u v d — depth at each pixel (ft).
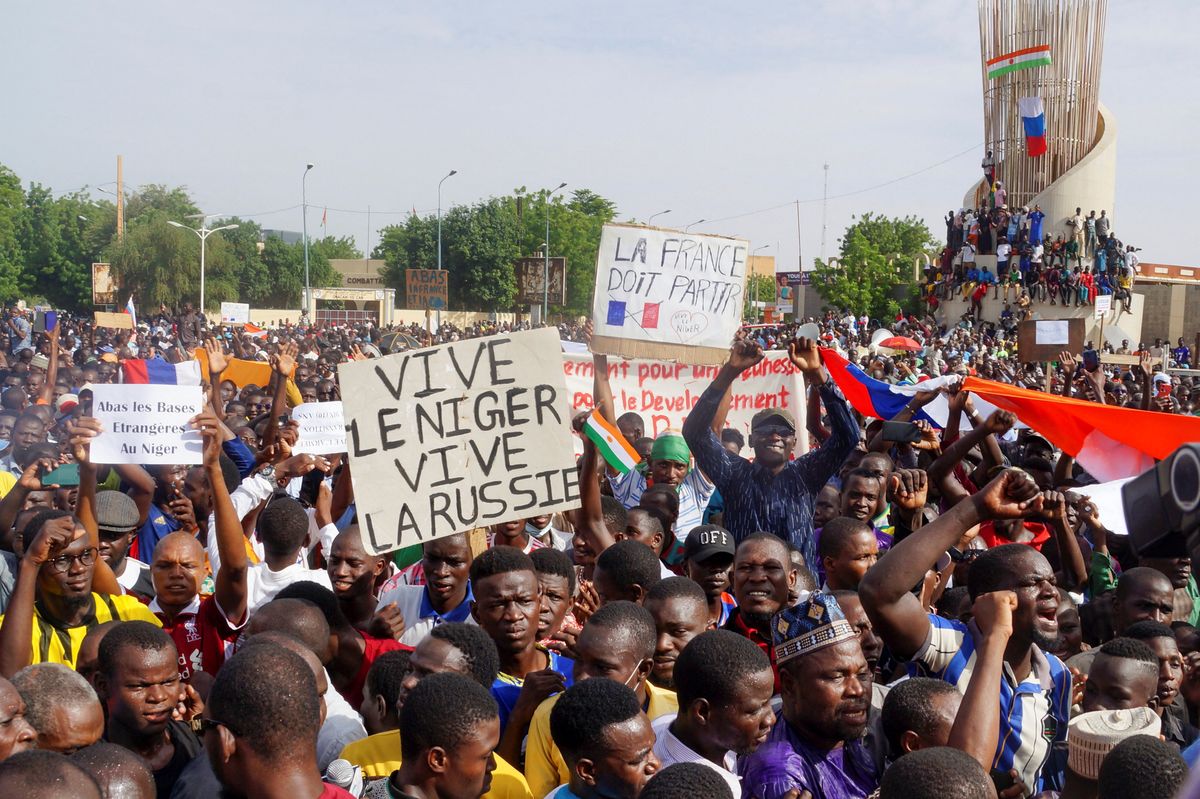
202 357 45.93
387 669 13.73
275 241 270.46
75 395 38.14
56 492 21.80
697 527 17.97
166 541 16.79
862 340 128.67
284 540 18.89
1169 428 17.80
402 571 20.88
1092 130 150.71
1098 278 141.18
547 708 12.97
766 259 353.92
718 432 28.89
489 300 246.06
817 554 21.61
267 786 9.66
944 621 13.69
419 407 16.49
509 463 16.60
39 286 271.08
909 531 19.49
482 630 13.30
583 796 10.95
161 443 18.16
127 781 10.37
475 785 10.96
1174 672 15.40
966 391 24.52
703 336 27.86
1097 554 20.90
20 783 8.70
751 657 11.44
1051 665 14.46
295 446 27.76
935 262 191.83
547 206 247.91
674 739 11.83
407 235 252.42
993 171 150.20
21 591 14.60
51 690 11.60
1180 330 199.72
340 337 122.01
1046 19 146.10
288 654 10.04
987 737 10.98
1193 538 5.07
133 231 236.84
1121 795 10.18
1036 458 25.80
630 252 27.81
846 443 21.58
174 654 13.12
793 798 11.03
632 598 15.94
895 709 11.92
